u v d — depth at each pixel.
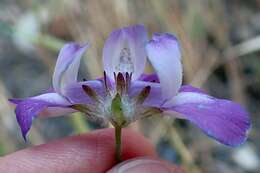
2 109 0.23
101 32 0.22
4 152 0.22
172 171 0.12
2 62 0.30
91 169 0.13
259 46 0.25
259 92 0.27
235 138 0.10
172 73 0.11
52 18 0.26
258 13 0.30
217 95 0.26
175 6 0.24
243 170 0.24
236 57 0.26
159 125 0.21
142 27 0.12
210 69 0.25
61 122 0.26
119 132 0.11
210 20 0.26
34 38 0.22
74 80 0.11
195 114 0.11
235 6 0.30
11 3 0.28
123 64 0.12
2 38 0.30
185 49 0.23
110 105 0.11
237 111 0.11
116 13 0.22
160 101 0.11
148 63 0.21
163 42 0.11
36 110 0.11
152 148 0.15
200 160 0.23
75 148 0.13
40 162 0.13
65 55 0.11
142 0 0.24
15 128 0.24
